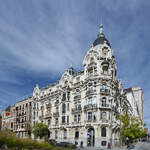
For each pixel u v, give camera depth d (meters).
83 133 51.47
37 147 22.81
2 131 22.41
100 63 53.34
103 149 40.25
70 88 60.22
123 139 55.06
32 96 80.50
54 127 61.81
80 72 60.53
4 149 18.56
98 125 47.91
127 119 51.41
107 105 49.91
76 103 57.22
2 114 103.44
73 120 56.31
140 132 56.19
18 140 21.59
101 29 61.69
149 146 54.81
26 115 80.56
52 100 67.31
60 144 37.12
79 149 37.25
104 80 51.81
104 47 55.72
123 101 70.44
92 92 51.31
